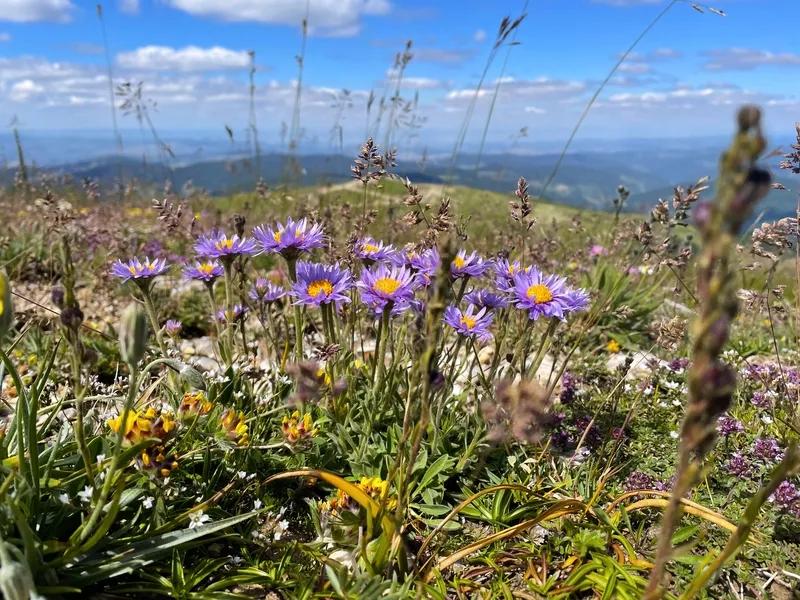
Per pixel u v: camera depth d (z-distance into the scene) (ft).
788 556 1.15
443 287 0.75
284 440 1.21
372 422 1.39
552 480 1.32
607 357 2.21
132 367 0.85
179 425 1.20
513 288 1.32
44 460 1.07
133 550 0.98
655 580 0.71
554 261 2.84
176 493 1.11
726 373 0.57
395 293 1.27
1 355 0.94
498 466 1.38
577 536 1.15
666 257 1.94
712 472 1.38
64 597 0.91
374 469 1.28
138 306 0.83
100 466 1.02
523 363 1.38
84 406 1.32
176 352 1.55
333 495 1.22
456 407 1.46
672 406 1.70
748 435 1.53
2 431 1.13
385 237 2.73
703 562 1.07
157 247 3.02
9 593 0.73
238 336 2.05
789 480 1.32
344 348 1.53
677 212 1.77
